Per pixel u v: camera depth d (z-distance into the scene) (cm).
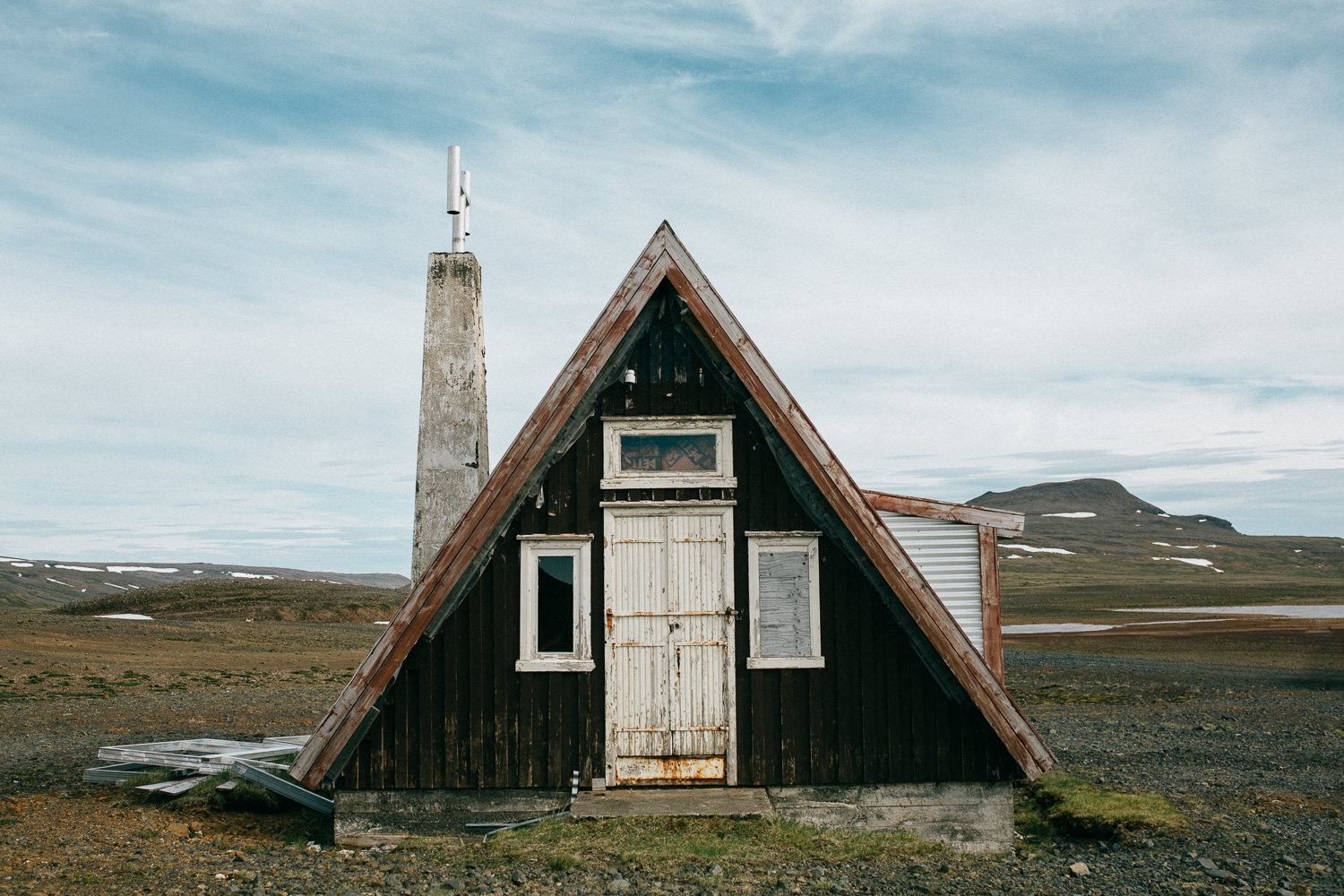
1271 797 1057
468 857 791
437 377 1116
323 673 2948
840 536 888
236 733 1628
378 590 6938
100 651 3070
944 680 874
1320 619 6022
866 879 732
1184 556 14975
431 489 1097
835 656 880
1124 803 963
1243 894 691
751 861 758
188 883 727
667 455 910
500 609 884
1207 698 2362
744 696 880
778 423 876
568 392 875
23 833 868
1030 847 869
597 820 816
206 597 5834
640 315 913
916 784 868
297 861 798
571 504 900
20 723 1708
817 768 867
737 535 896
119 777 1103
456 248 1152
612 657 880
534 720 871
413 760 864
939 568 1053
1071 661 3528
